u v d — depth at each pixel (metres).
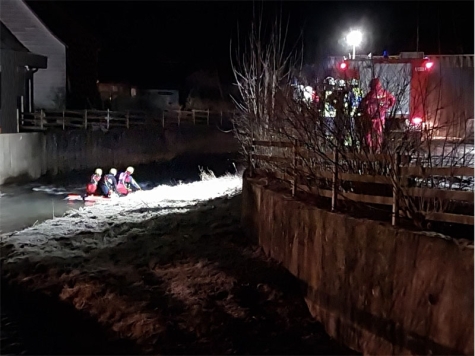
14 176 21.77
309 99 10.54
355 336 7.43
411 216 7.14
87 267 10.07
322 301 8.11
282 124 11.89
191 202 15.74
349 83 10.12
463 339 5.98
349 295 7.56
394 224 7.14
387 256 6.97
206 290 8.84
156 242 11.38
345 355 7.36
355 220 7.54
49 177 23.66
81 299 8.85
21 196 18.47
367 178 7.76
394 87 11.32
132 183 18.78
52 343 7.74
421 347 6.44
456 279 6.09
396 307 6.80
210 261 9.97
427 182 7.60
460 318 6.03
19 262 10.50
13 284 9.67
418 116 10.25
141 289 9.05
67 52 33.28
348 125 8.98
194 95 44.78
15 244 11.62
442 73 12.83
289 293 8.72
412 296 6.59
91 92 37.53
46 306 8.86
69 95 33.72
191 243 11.13
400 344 6.72
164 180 23.56
